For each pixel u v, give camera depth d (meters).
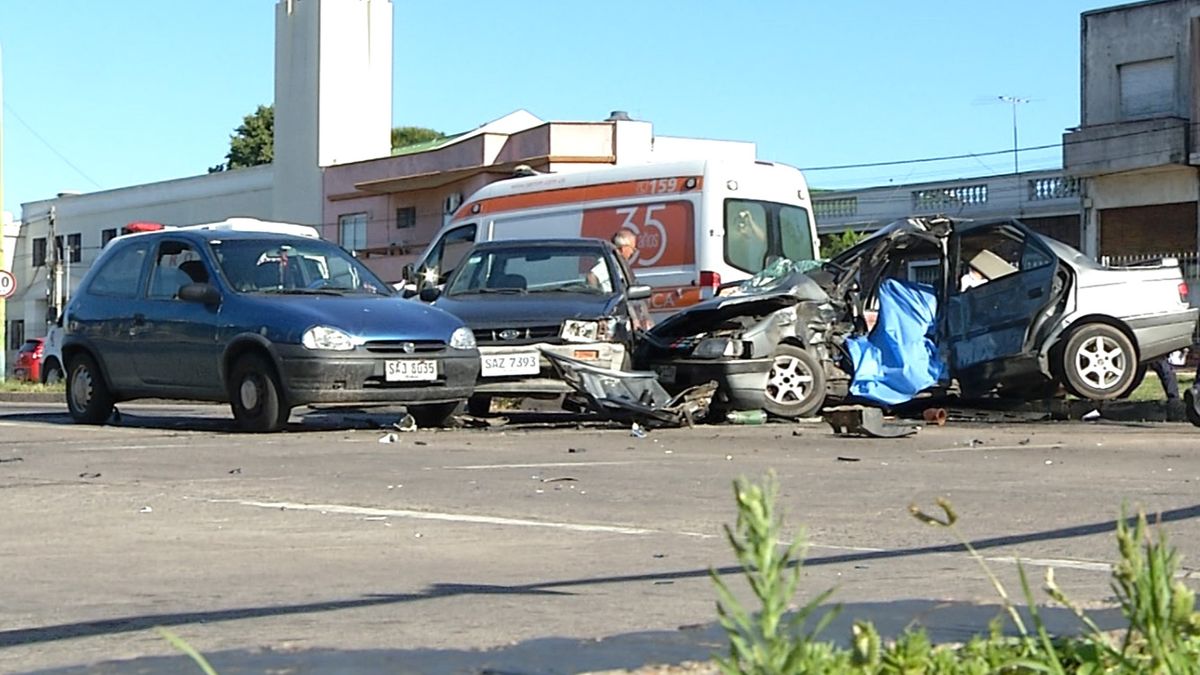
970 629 3.90
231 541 6.43
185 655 3.91
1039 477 9.02
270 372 12.60
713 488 8.41
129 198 55.56
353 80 47.22
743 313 14.54
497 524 6.93
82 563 5.84
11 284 29.42
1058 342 14.54
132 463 10.01
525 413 15.29
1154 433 12.94
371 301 13.04
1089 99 39.69
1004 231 14.88
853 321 15.21
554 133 39.53
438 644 3.99
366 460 10.18
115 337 13.96
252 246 13.63
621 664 3.59
